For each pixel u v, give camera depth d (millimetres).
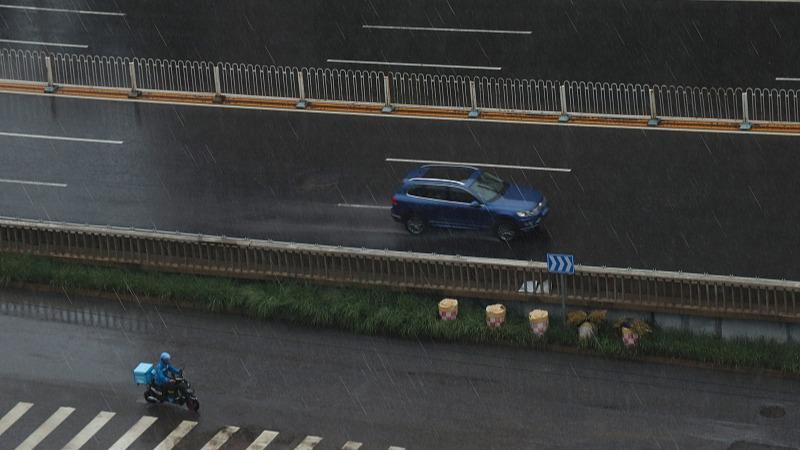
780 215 65000
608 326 58406
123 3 85000
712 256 62719
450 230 65188
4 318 61594
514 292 59531
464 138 72250
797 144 69750
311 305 60156
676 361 56812
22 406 56062
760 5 79750
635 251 63344
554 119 73062
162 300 62094
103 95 77812
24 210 68562
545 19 80500
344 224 66438
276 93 77312
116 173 71188
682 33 78438
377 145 72188
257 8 83812
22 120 75812
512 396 55438
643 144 70625
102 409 55781
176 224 67000
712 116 72750
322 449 53000
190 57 80625
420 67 78312
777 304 57281
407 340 59000
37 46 82188
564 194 67438
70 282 62906
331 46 80500
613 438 52875
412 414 54656
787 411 53906
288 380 56938
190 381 57094
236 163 71438
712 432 53000
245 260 62688
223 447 53344
